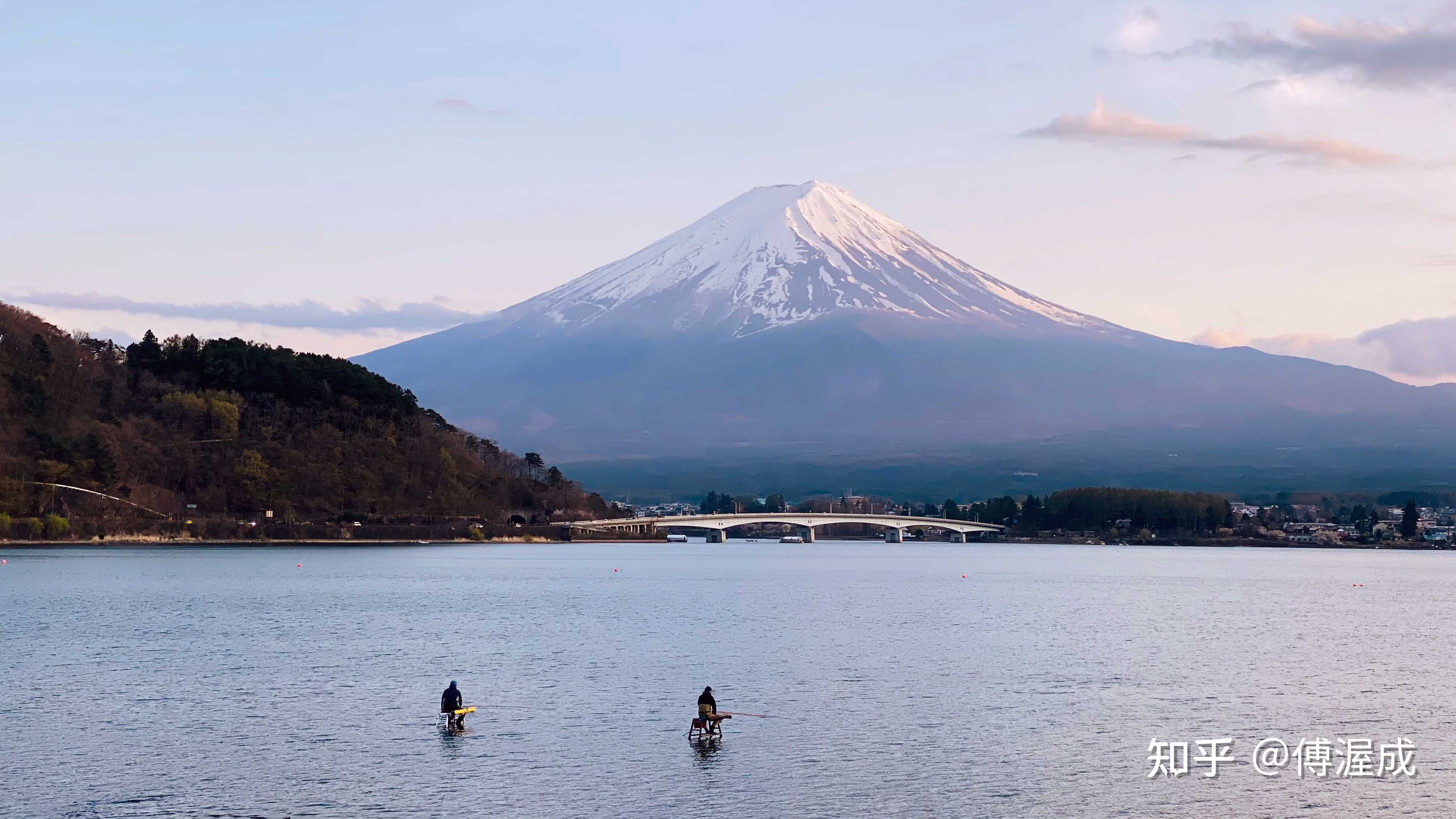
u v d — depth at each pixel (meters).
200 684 116.06
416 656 136.88
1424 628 188.12
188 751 89.06
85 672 122.56
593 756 89.25
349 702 107.44
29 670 124.12
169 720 99.00
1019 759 89.75
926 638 163.00
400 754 89.00
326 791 80.25
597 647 147.25
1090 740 96.25
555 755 89.19
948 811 78.00
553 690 114.44
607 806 78.12
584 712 103.69
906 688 117.69
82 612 182.25
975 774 85.75
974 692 116.50
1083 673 130.50
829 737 95.81
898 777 84.81
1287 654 150.88
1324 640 169.12
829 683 120.44
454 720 96.25
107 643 145.25
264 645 146.12
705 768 86.56
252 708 104.31
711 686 116.38
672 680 121.19
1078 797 81.31
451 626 170.00
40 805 76.62
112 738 92.81
